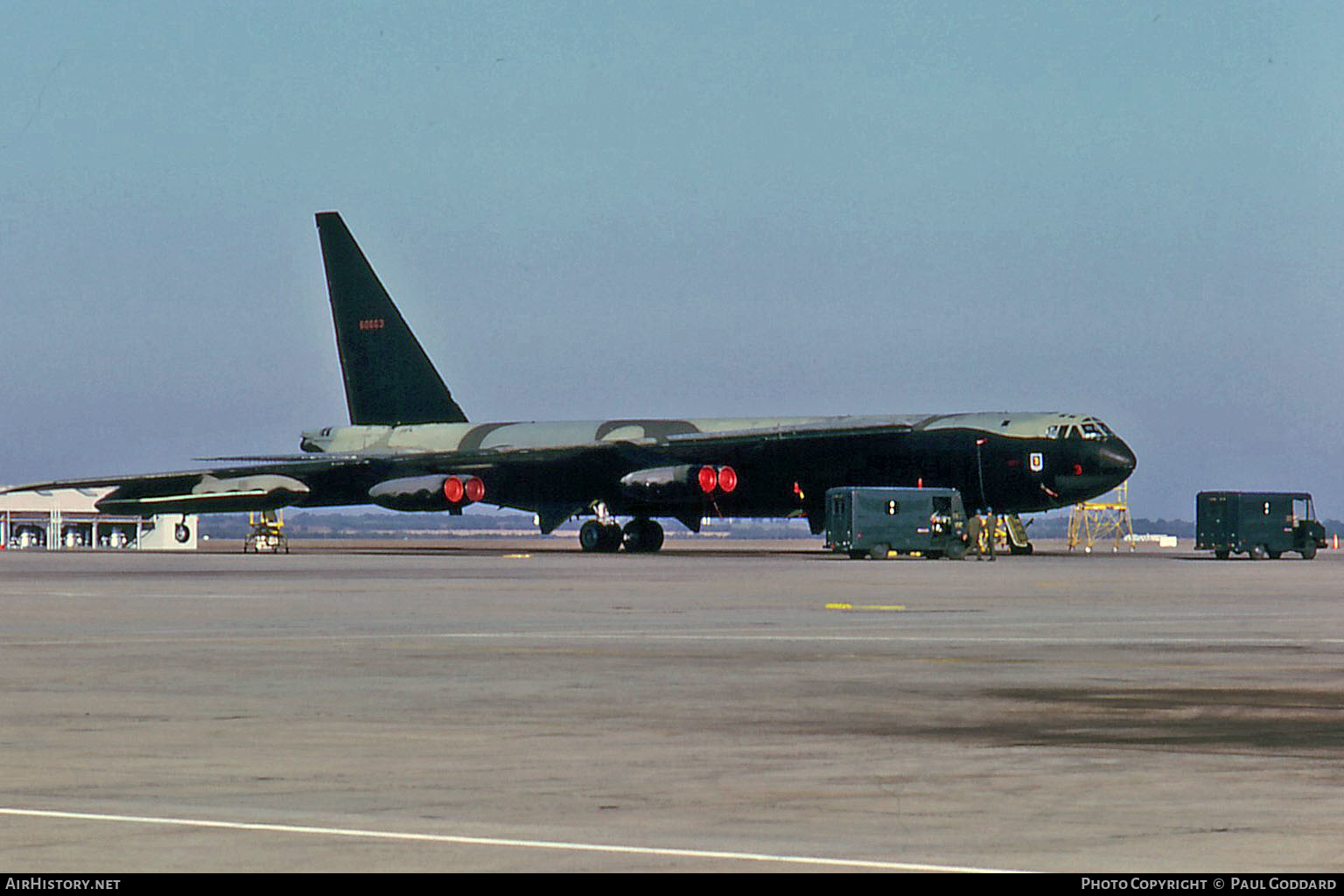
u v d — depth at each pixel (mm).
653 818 20500
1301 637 48781
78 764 24594
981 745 26672
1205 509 134625
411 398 157500
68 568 112062
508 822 20266
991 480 127000
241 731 28250
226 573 100750
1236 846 18875
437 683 35625
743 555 144000
